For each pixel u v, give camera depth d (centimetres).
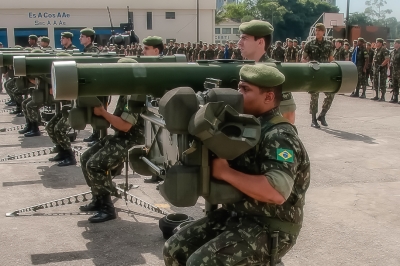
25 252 409
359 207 521
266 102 254
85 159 480
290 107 376
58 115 687
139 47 2470
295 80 313
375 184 603
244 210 254
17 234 447
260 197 235
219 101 223
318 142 844
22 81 796
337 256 405
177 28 4388
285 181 236
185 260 274
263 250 248
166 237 436
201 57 2586
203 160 234
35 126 923
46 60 496
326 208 518
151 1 4278
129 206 526
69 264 388
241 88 254
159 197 559
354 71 323
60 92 267
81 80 270
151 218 492
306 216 495
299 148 248
